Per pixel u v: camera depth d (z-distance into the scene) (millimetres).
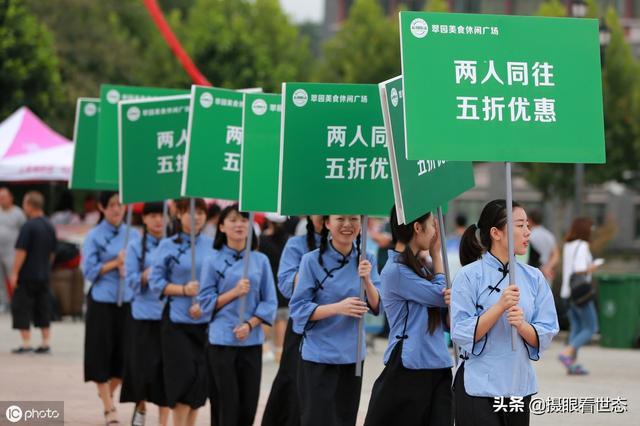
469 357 11680
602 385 24156
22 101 55031
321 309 13828
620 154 64125
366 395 22078
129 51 73812
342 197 13766
